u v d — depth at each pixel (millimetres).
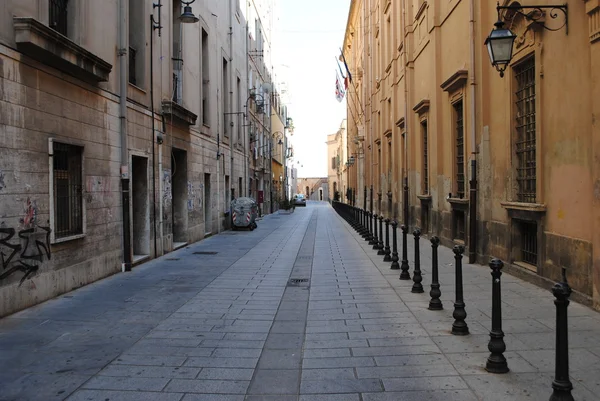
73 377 4527
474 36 11117
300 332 6012
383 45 25938
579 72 6836
